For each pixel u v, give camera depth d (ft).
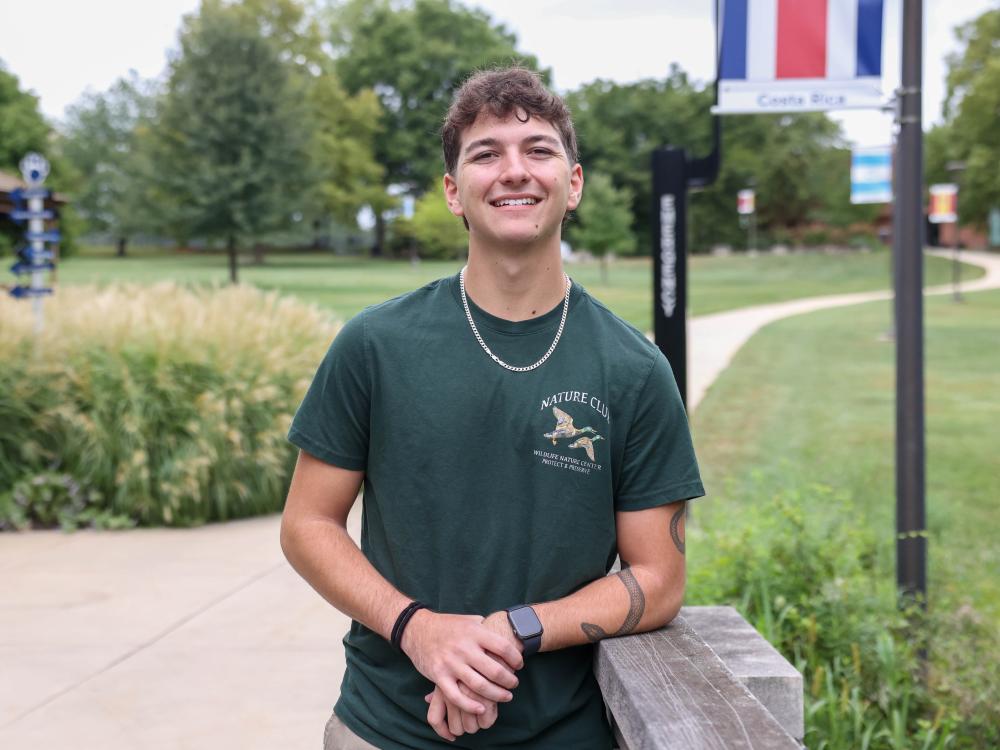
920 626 12.44
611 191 156.35
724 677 4.83
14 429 21.44
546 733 5.41
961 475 25.36
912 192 13.28
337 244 277.03
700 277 172.86
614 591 5.32
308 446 5.53
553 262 5.45
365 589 5.30
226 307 26.30
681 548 5.57
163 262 207.62
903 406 13.44
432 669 4.99
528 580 5.35
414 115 239.71
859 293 132.26
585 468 5.32
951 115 185.78
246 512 21.97
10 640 14.06
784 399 39.37
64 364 21.88
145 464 20.89
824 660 11.59
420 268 191.93
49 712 11.62
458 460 5.33
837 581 12.50
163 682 12.53
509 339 5.41
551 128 5.43
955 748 10.70
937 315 87.92
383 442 5.44
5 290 31.83
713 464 26.55
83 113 266.98
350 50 251.39
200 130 138.62
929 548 17.42
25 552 18.89
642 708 4.51
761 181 253.65
